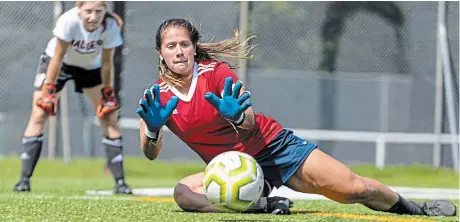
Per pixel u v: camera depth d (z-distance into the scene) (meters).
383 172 44.19
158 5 50.59
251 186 13.41
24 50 52.06
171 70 14.25
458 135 48.69
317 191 15.26
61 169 43.38
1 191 24.11
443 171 45.00
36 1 52.16
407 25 52.69
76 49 23.45
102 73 24.33
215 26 50.97
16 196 21.08
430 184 37.91
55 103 24.16
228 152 13.80
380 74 52.75
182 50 13.88
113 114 24.91
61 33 22.92
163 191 26.59
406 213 16.53
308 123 51.66
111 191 25.81
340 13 53.00
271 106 51.81
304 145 15.22
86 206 17.67
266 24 52.59
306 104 51.78
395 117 51.47
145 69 50.50
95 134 48.91
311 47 52.75
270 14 52.53
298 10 52.78
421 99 51.50
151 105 13.13
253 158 13.83
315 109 51.75
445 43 49.06
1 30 51.91
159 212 16.23
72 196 21.95
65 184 31.06
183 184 16.39
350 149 51.34
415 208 16.61
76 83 24.52
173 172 44.56
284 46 52.59
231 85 13.06
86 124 48.88
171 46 13.93
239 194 13.37
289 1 52.50
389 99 51.50
